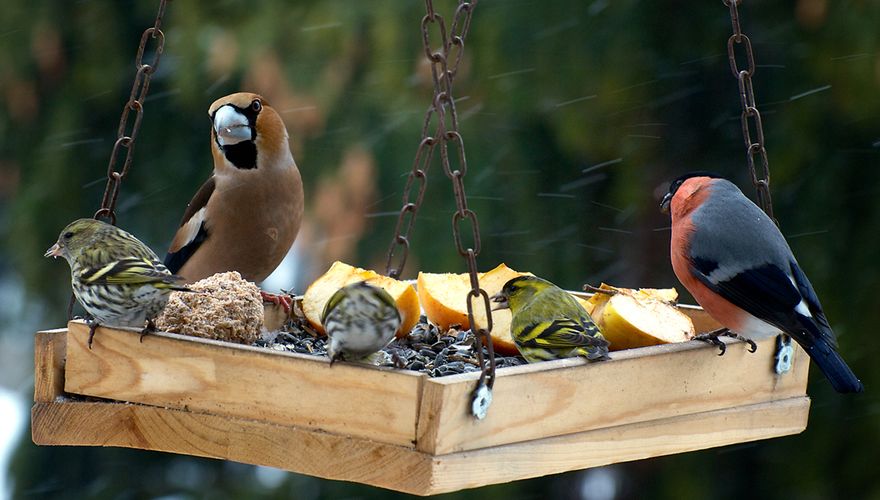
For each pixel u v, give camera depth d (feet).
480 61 42.98
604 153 43.42
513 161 43.37
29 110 47.93
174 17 45.29
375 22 43.65
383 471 20.47
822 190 42.86
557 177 44.04
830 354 24.38
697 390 24.22
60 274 47.47
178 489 47.98
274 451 21.65
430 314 27.84
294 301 28.25
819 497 44.01
